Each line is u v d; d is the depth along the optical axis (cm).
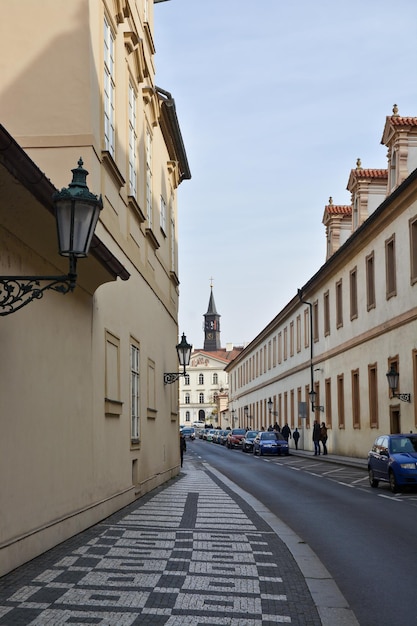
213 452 5731
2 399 852
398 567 966
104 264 1179
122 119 1596
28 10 1266
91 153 1248
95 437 1288
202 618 677
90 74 1255
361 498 1927
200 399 16512
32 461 949
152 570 880
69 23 1263
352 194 4203
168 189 2622
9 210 840
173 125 2431
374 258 3541
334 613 718
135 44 1706
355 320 3919
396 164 3350
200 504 1648
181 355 2425
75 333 1173
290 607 733
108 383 1404
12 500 874
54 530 1027
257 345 8262
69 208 722
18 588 774
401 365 3109
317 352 4962
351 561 1006
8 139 720
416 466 2064
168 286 2572
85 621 652
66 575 840
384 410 3369
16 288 901
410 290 2997
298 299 5456
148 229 1939
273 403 7044
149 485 1956
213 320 18825
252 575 876
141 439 1819
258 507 1623
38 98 1254
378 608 754
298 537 1198
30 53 1262
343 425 4188
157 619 668
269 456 4809
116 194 1504
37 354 982
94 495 1275
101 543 1063
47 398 1019
